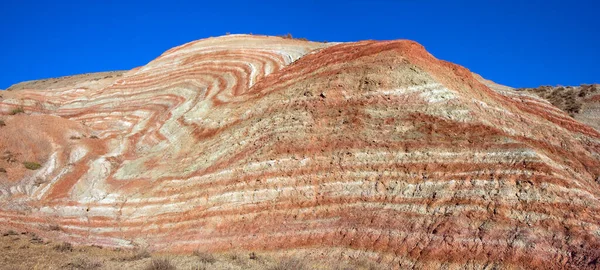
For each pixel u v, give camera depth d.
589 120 36.38
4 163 31.75
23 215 27.36
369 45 31.38
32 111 43.25
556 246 17.33
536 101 30.17
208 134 30.53
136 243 23.56
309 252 19.98
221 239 22.02
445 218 19.38
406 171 22.00
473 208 19.38
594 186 21.91
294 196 22.70
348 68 29.05
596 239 17.20
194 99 38.62
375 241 19.48
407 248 18.78
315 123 26.08
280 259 19.39
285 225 21.55
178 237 23.11
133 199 27.25
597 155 24.41
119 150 34.59
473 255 17.69
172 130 34.84
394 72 27.48
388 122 24.80
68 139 36.09
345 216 21.08
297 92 29.19
